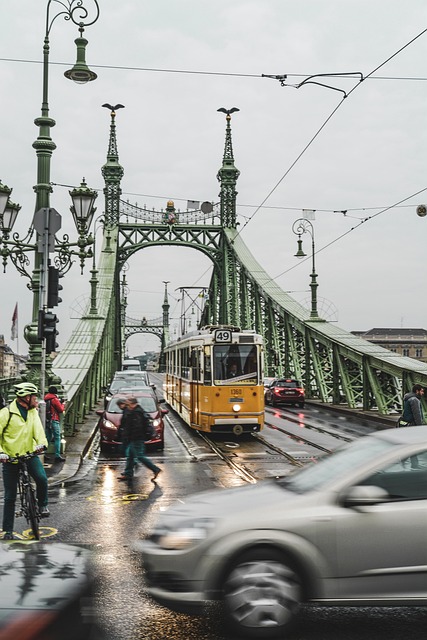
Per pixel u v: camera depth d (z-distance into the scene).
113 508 9.17
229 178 58.12
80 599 3.31
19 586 3.30
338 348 28.69
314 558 4.74
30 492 7.41
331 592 4.74
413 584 4.76
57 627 3.05
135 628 4.81
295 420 23.98
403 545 4.78
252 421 18.05
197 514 4.97
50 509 9.11
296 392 30.64
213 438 18.66
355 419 24.41
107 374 44.91
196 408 19.16
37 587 3.29
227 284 55.22
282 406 31.61
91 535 7.60
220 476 12.04
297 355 34.44
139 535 7.60
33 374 13.73
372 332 90.50
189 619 4.99
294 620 4.67
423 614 5.16
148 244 58.12
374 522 4.79
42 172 13.70
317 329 31.41
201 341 18.78
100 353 35.38
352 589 4.75
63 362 24.91
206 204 44.44
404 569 4.76
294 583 4.71
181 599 4.68
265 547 4.77
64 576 3.46
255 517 4.81
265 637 4.64
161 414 16.30
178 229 58.22
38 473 7.90
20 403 7.62
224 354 18.23
